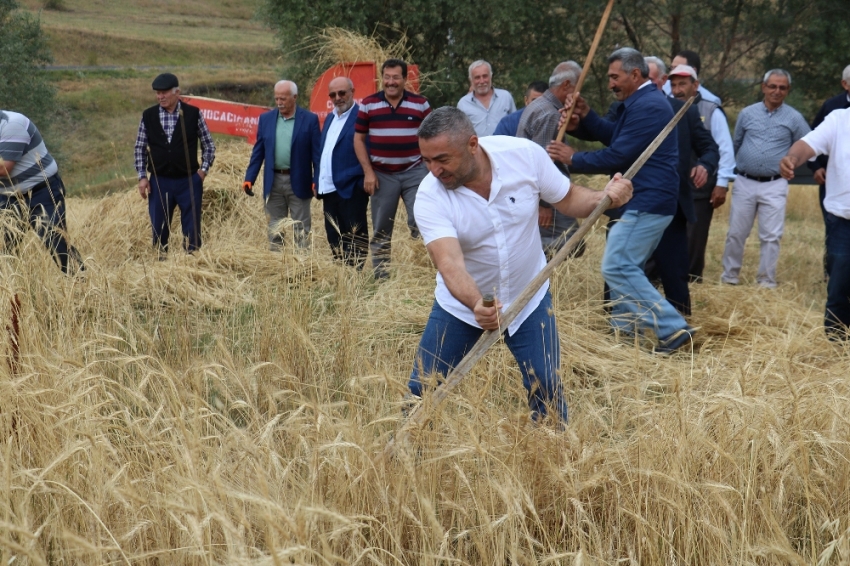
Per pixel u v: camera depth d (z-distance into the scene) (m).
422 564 2.68
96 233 8.38
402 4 15.27
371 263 6.92
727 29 16.14
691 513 2.96
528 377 3.61
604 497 3.06
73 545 2.68
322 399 3.91
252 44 45.62
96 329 4.37
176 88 7.36
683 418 3.26
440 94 15.82
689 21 15.77
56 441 3.14
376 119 6.80
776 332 5.38
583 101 5.78
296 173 7.41
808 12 15.74
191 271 5.85
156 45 40.81
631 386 3.90
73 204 11.05
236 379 3.70
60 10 45.94
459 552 2.80
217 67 39.62
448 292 3.62
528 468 3.10
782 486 2.98
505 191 3.43
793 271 7.96
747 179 7.26
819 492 3.01
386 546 2.86
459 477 2.99
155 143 7.41
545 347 3.59
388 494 2.92
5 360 3.63
